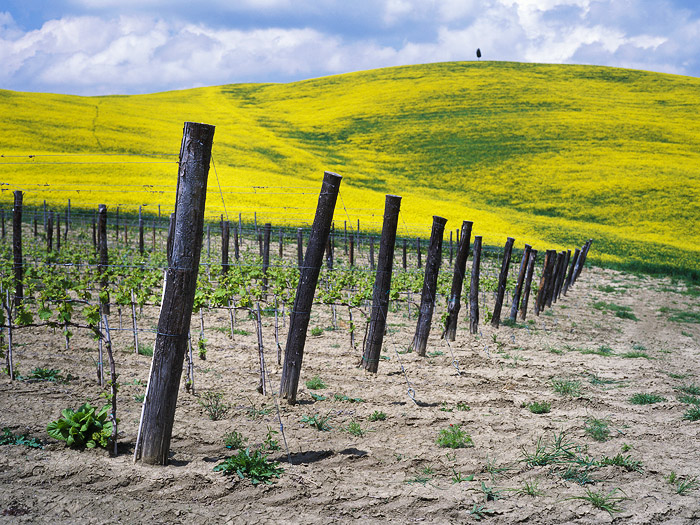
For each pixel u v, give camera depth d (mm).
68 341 9477
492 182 54188
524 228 42656
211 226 33406
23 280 11672
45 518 4422
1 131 51094
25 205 33094
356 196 45062
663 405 8586
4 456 5324
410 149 63312
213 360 9875
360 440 6598
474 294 14508
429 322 11555
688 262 36406
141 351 9812
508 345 13492
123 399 7207
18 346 9648
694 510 5082
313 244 7621
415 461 6047
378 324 9773
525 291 17875
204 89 98500
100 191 38000
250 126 69438
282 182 46625
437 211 44406
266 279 16859
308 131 69750
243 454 5496
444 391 8914
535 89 84375
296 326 7652
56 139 51125
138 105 75625
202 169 5301
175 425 6582
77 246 23469
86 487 4941
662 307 22922
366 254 31891
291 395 7715
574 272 28297
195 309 9172
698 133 66500
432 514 4898
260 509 4820
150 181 41719
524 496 5262
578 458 6191
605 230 44062
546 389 9438
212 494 5000
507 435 6996
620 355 13164
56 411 6469
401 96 83000
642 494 5371
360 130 70125
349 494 5148
